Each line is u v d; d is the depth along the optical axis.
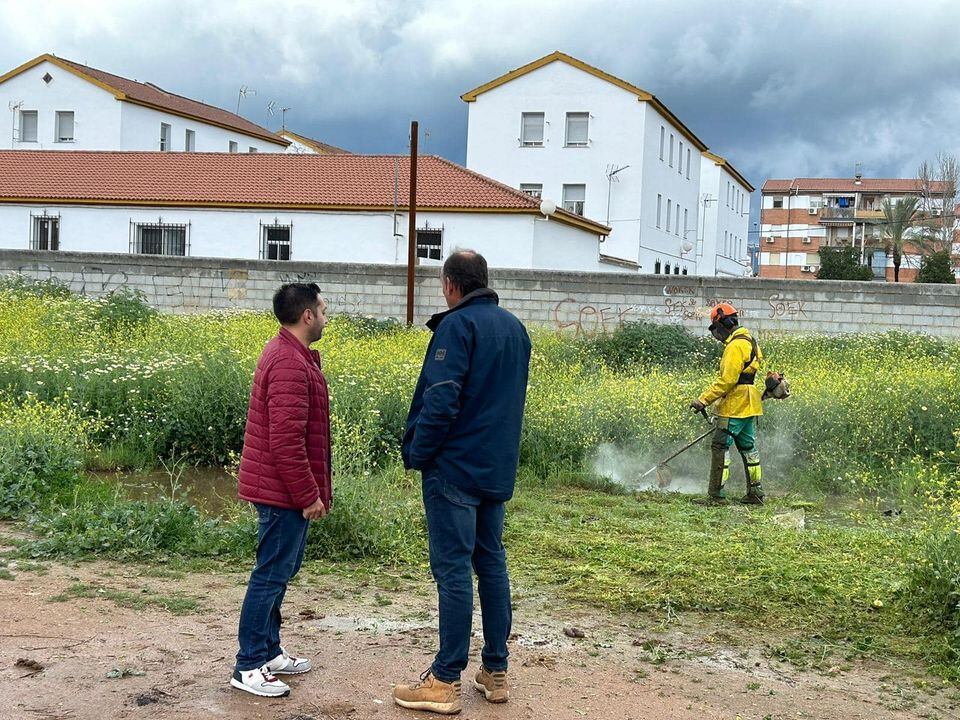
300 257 29.80
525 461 10.84
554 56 44.16
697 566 6.70
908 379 12.93
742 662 5.02
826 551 7.26
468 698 4.36
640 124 43.84
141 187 30.94
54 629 4.99
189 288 23.78
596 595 6.07
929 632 5.44
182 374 11.91
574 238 33.16
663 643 5.26
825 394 12.33
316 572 6.50
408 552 6.95
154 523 6.94
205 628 5.16
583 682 4.64
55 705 3.99
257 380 4.37
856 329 21.58
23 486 8.11
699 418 11.72
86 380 11.88
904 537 7.65
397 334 19.80
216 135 50.41
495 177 45.25
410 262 21.91
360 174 31.20
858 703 4.52
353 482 7.49
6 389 11.79
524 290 22.39
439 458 4.15
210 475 10.46
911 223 75.31
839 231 89.94
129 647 4.77
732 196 68.94
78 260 23.84
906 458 10.83
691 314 21.98
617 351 18.83
